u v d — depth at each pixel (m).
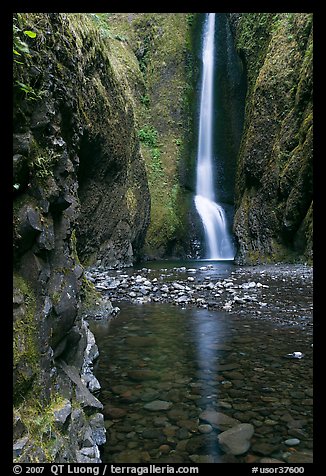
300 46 14.10
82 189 12.30
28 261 2.11
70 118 3.68
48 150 2.48
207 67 25.27
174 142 23.02
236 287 8.70
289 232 13.25
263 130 15.12
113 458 2.20
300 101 13.34
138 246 17.25
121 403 2.98
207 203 22.42
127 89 16.91
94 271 12.40
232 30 21.31
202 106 24.89
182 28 25.08
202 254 20.36
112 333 5.22
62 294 2.42
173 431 2.52
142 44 24.05
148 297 7.89
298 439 2.40
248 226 15.42
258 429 2.53
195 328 5.40
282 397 3.04
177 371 3.71
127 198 15.20
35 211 2.17
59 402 2.14
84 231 12.45
